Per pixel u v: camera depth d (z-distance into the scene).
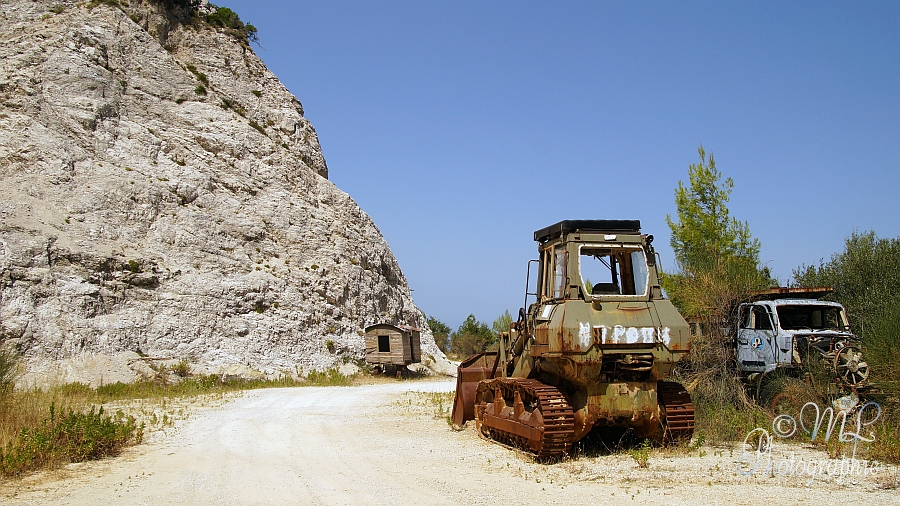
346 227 38.47
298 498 8.44
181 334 27.22
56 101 30.80
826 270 19.47
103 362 24.03
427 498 8.34
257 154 36.62
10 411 11.89
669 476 9.31
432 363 36.44
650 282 10.94
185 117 34.94
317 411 17.83
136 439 12.91
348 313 34.84
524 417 11.14
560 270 11.40
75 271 25.84
